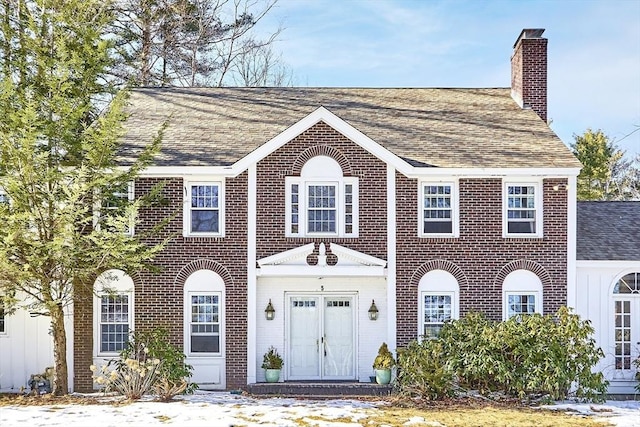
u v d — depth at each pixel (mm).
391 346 25141
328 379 25641
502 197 25484
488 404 21172
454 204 25453
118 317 25109
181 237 25125
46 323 25047
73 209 21297
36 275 21625
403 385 22531
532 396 22250
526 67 30203
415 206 25375
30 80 22047
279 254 24922
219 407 20062
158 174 25047
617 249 26078
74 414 19000
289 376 25656
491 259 25375
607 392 25438
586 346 22266
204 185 25406
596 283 25781
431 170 25078
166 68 44688
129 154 25672
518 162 25531
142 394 21812
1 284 21922
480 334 22766
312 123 25297
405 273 25297
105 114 24250
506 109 30141
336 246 25078
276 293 25688
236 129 27844
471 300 25328
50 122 21578
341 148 25375
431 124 28641
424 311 25359
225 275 25109
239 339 25047
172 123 28266
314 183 25422
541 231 25438
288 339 25703
